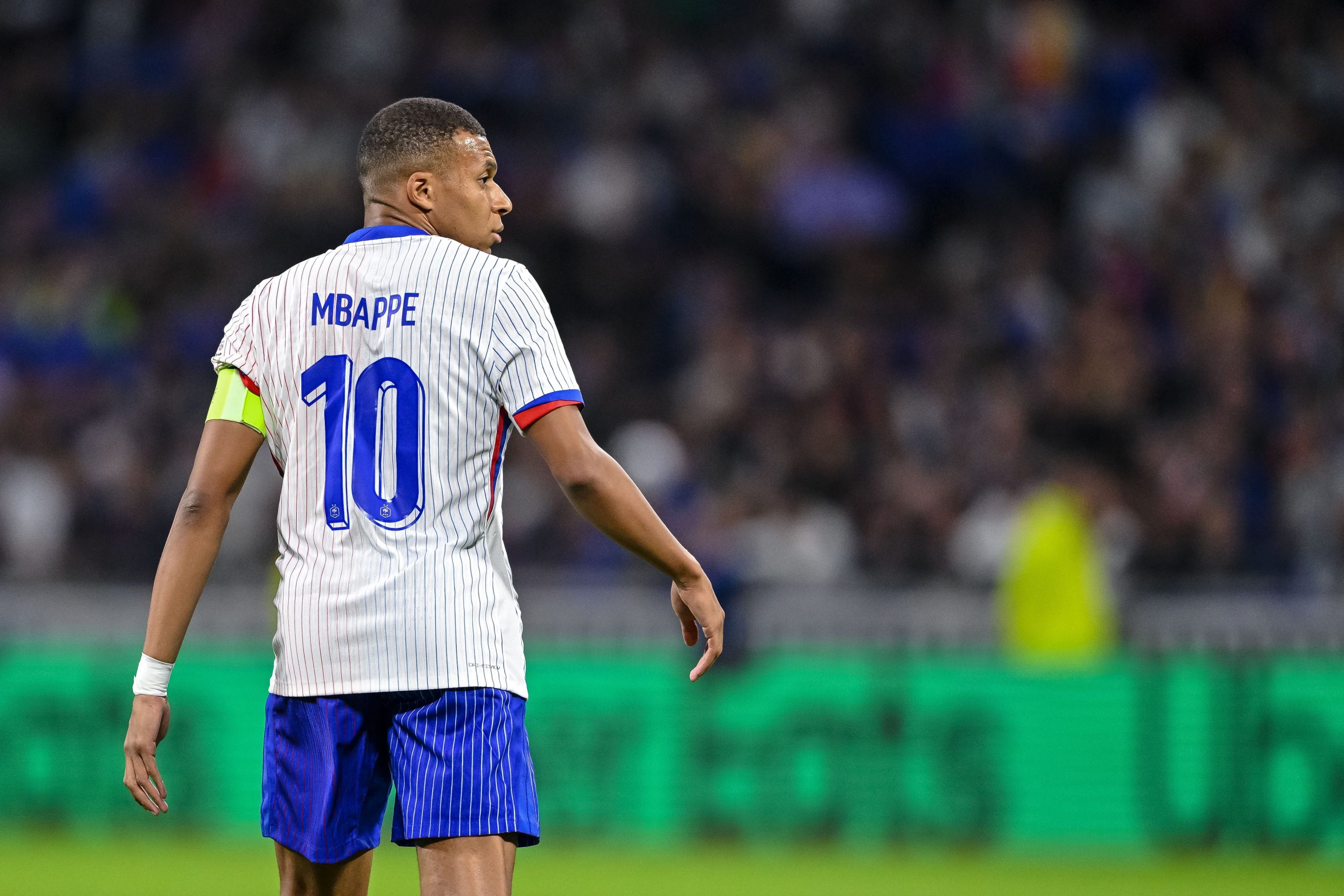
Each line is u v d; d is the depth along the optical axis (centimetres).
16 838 3294
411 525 1052
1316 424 4656
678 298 5159
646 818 3322
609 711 3347
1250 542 4369
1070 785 3338
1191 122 5600
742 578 3497
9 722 3366
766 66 5775
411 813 1037
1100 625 3422
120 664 3391
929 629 3406
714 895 2577
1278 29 5847
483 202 1138
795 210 5438
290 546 1079
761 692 3356
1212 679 3353
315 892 1102
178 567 1083
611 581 3444
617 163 5472
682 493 4359
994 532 4234
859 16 5862
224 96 5688
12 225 5306
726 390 4669
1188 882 2823
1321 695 3347
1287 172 5541
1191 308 4969
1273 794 3319
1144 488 4397
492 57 5747
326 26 5819
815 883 2750
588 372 4903
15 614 3416
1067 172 5538
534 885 2689
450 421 1059
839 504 4434
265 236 5322
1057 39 5741
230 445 1096
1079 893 2647
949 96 5694
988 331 4928
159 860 2984
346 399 1066
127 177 5472
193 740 3353
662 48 5816
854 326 5000
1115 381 4684
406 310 1067
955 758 3347
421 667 1040
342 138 5550
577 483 1052
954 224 5469
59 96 5744
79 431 4609
